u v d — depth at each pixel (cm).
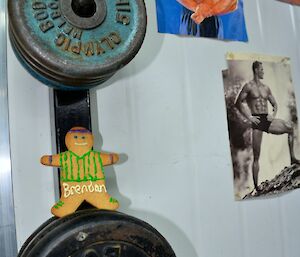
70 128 46
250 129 64
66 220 40
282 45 70
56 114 46
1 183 46
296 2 71
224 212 60
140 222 42
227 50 64
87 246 39
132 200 53
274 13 69
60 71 40
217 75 62
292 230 66
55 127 46
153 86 56
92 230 39
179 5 60
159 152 56
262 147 64
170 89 58
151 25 57
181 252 55
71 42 40
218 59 63
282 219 65
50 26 39
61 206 42
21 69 49
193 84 60
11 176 47
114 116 53
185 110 59
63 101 46
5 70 48
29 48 38
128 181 53
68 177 43
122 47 42
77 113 47
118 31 42
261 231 63
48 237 38
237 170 62
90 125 47
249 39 66
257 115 65
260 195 63
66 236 38
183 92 59
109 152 52
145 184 54
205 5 62
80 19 41
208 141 60
